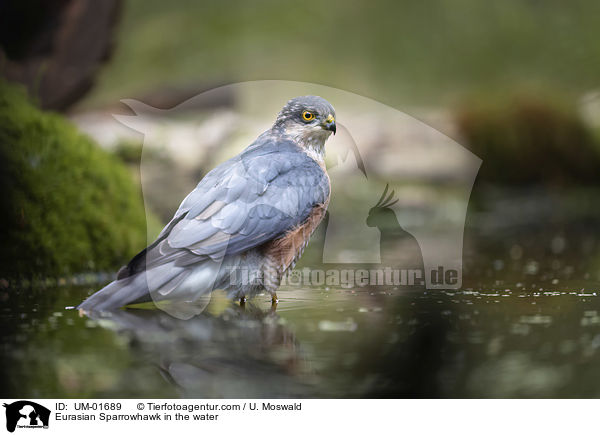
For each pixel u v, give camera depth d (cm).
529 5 2525
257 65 2431
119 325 651
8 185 929
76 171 1005
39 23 1313
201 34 2464
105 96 1642
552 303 758
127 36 2217
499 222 1675
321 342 590
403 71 2548
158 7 2533
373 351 564
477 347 573
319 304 767
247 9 2616
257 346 577
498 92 2212
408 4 2656
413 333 619
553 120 2025
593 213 1755
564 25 2441
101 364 528
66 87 1359
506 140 1984
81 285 915
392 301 779
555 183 1962
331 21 2655
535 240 1392
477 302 771
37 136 998
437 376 496
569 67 2370
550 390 470
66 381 491
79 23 1334
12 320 673
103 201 1016
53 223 947
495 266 1056
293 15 2652
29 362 531
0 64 1272
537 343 580
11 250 904
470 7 2567
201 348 570
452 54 2541
